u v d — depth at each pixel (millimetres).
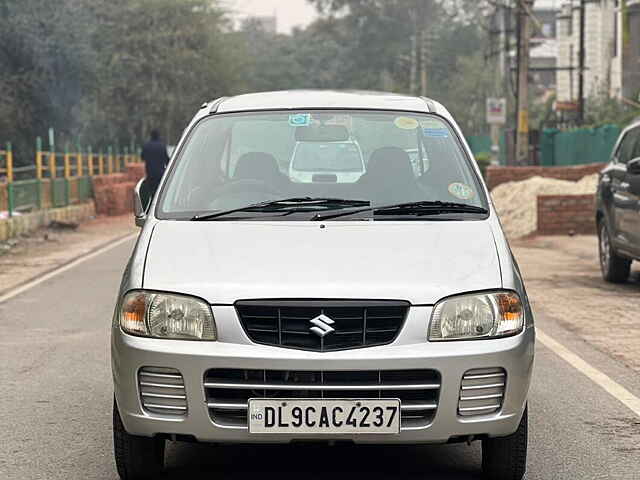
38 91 40125
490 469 6086
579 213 23891
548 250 21047
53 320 12227
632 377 9070
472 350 5551
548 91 93250
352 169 7012
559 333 11156
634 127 14781
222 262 5887
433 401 5559
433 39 115312
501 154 50688
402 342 5543
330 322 5516
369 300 5570
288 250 5988
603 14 58062
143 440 5973
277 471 6461
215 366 5508
